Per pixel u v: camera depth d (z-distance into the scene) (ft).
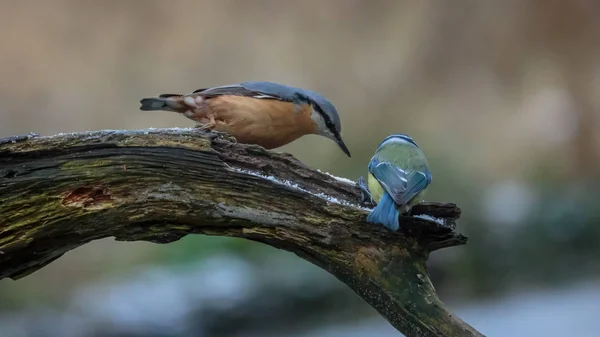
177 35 67.67
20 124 59.47
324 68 71.36
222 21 69.15
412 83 73.82
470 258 49.90
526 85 77.10
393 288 14.89
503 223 53.88
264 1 70.44
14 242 14.69
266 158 15.69
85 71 63.67
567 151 75.77
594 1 74.02
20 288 43.57
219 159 15.17
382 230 14.98
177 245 50.85
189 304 40.73
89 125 62.03
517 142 75.46
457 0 74.54
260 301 41.68
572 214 55.21
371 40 73.56
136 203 15.05
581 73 76.28
